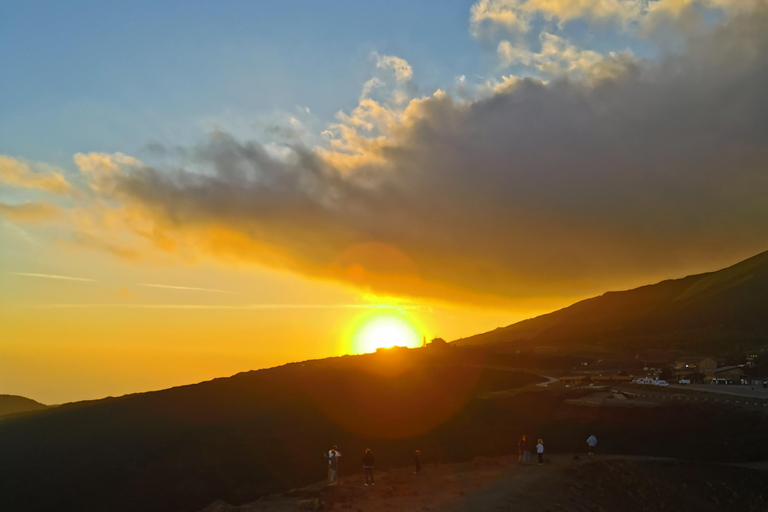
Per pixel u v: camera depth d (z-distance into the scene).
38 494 57.12
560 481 38.66
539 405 74.81
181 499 53.22
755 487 43.84
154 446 68.44
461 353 153.25
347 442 65.81
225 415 82.00
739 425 57.56
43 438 79.00
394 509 30.42
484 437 62.34
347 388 97.94
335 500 32.59
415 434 67.50
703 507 40.62
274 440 67.75
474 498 33.25
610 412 65.94
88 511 52.66
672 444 55.00
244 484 55.31
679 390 83.69
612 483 40.47
